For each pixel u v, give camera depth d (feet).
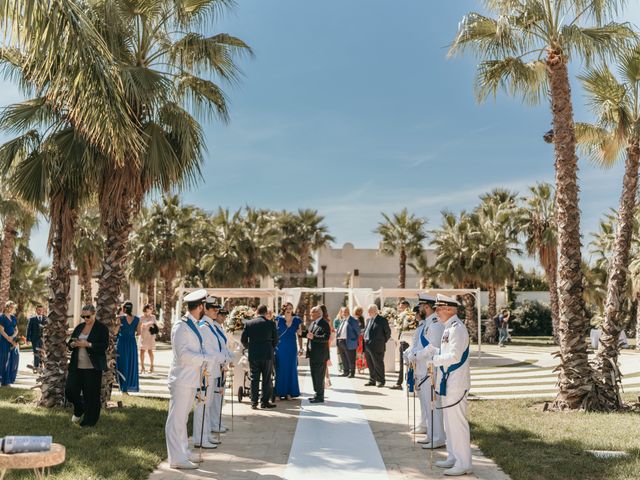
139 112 32.96
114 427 28.30
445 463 22.20
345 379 51.08
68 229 34.53
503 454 23.68
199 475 21.03
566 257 36.11
